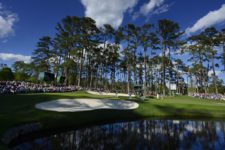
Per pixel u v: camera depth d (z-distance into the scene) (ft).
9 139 41.22
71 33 192.75
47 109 67.21
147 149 38.75
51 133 50.44
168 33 170.50
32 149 38.11
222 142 44.52
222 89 291.79
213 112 93.04
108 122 68.59
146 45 174.09
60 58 216.74
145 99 124.67
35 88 119.75
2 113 53.62
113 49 207.10
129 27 178.81
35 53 225.56
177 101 120.88
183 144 42.57
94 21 186.29
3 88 101.50
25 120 51.60
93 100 96.89
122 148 39.42
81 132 52.90
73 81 248.52
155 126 63.82
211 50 175.42
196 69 222.89
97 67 242.37
